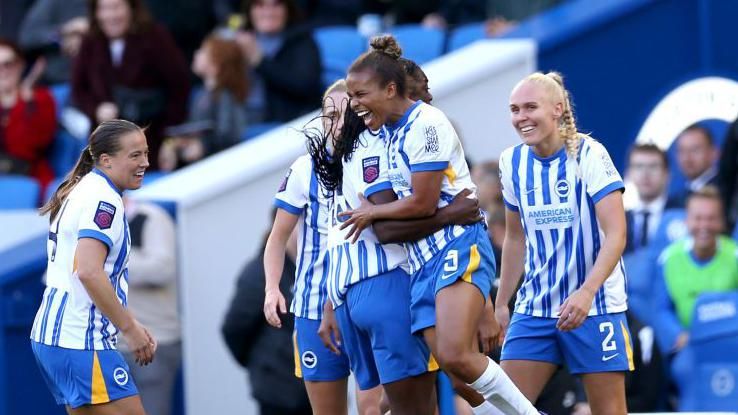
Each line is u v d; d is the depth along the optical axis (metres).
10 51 36.72
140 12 35.28
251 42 35.75
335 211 19.27
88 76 35.41
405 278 18.67
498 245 24.30
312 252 20.89
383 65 18.03
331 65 38.81
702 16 34.81
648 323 28.73
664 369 26.16
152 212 29.30
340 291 19.02
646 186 30.56
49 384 21.23
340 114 19.16
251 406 30.27
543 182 19.69
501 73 32.47
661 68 34.62
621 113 34.34
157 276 28.88
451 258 18.16
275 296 20.31
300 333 21.06
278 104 35.84
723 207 29.47
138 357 20.69
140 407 21.11
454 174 18.39
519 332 20.12
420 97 18.89
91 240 20.28
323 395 21.00
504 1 39.03
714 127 34.34
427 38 38.41
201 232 30.06
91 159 21.06
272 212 26.39
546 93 19.38
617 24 34.22
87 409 20.88
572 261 19.66
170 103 35.28
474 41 37.53
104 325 20.86
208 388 30.00
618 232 19.12
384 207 18.12
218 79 35.00
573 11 34.69
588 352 19.69
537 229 19.88
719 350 26.58
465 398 19.06
